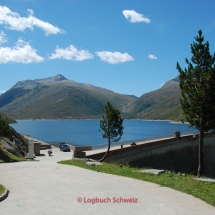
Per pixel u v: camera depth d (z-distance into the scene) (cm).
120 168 2212
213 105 2966
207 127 3022
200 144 3083
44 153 5484
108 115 3712
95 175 1855
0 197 1128
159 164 5462
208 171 7175
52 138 13812
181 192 1387
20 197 1184
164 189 1435
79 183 1538
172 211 1039
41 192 1288
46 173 1955
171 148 5966
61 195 1229
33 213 951
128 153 4600
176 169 6006
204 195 1336
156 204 1128
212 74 2967
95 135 16200
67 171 2073
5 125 4366
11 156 3878
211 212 1061
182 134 7562
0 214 932
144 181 1650
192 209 1085
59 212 970
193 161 6719
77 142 11675
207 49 3134
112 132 3734
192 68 3084
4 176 1802
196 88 3066
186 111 3108
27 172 2016
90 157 3719
